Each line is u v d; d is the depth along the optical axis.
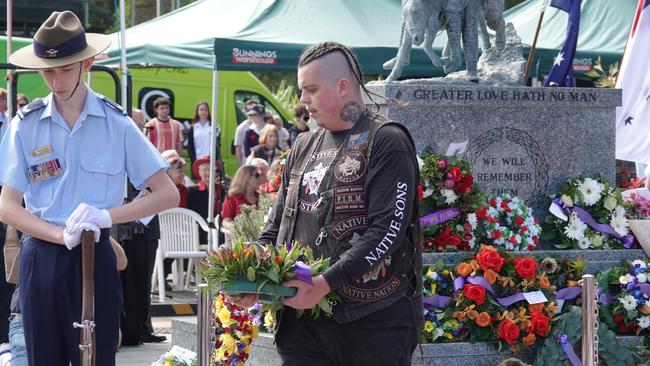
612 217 8.10
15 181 5.09
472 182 7.63
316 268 4.37
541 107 8.16
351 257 4.31
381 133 4.46
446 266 7.41
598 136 8.33
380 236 4.32
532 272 7.21
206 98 17.89
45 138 5.10
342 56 4.58
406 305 4.54
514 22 15.78
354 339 4.48
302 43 13.15
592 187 8.10
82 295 4.98
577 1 9.74
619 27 15.45
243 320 6.56
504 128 8.09
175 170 12.90
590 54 14.71
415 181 4.46
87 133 5.13
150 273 10.24
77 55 5.08
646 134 9.98
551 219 8.10
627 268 7.71
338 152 4.55
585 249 8.01
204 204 14.06
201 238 13.80
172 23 14.41
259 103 18.34
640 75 10.02
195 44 13.09
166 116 15.91
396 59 8.44
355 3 14.26
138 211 5.11
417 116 7.88
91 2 27.70
